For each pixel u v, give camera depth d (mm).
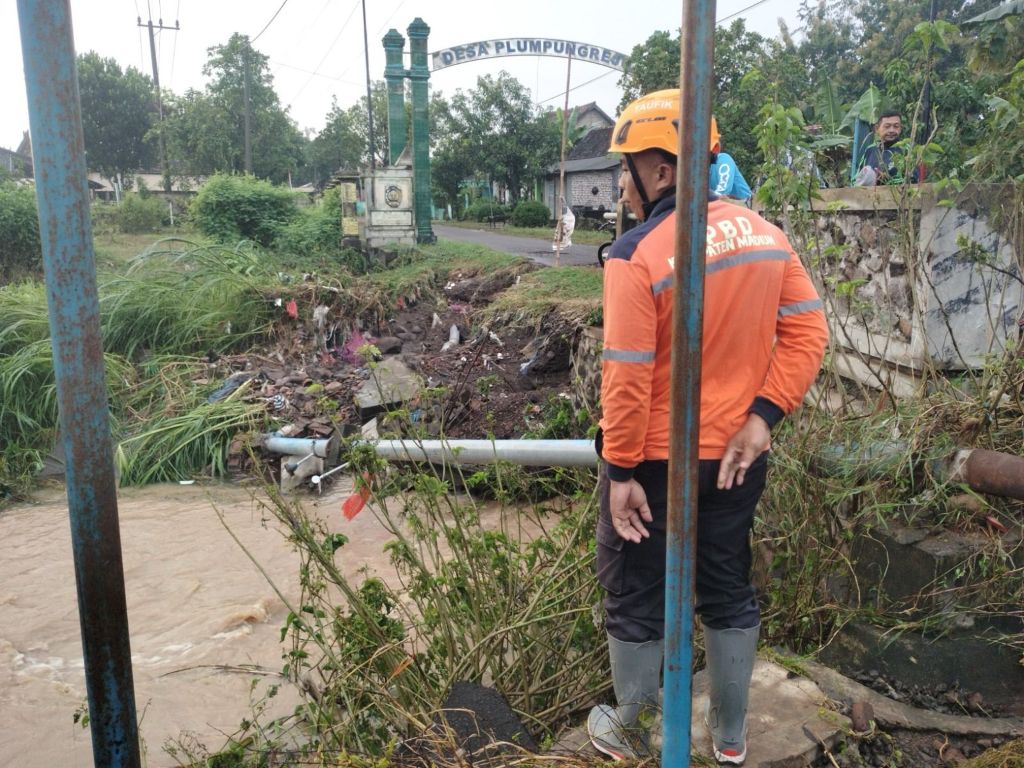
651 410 2115
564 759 2342
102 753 1607
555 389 8102
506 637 3189
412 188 15242
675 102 2145
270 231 17375
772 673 2783
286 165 47094
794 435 3330
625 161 2207
